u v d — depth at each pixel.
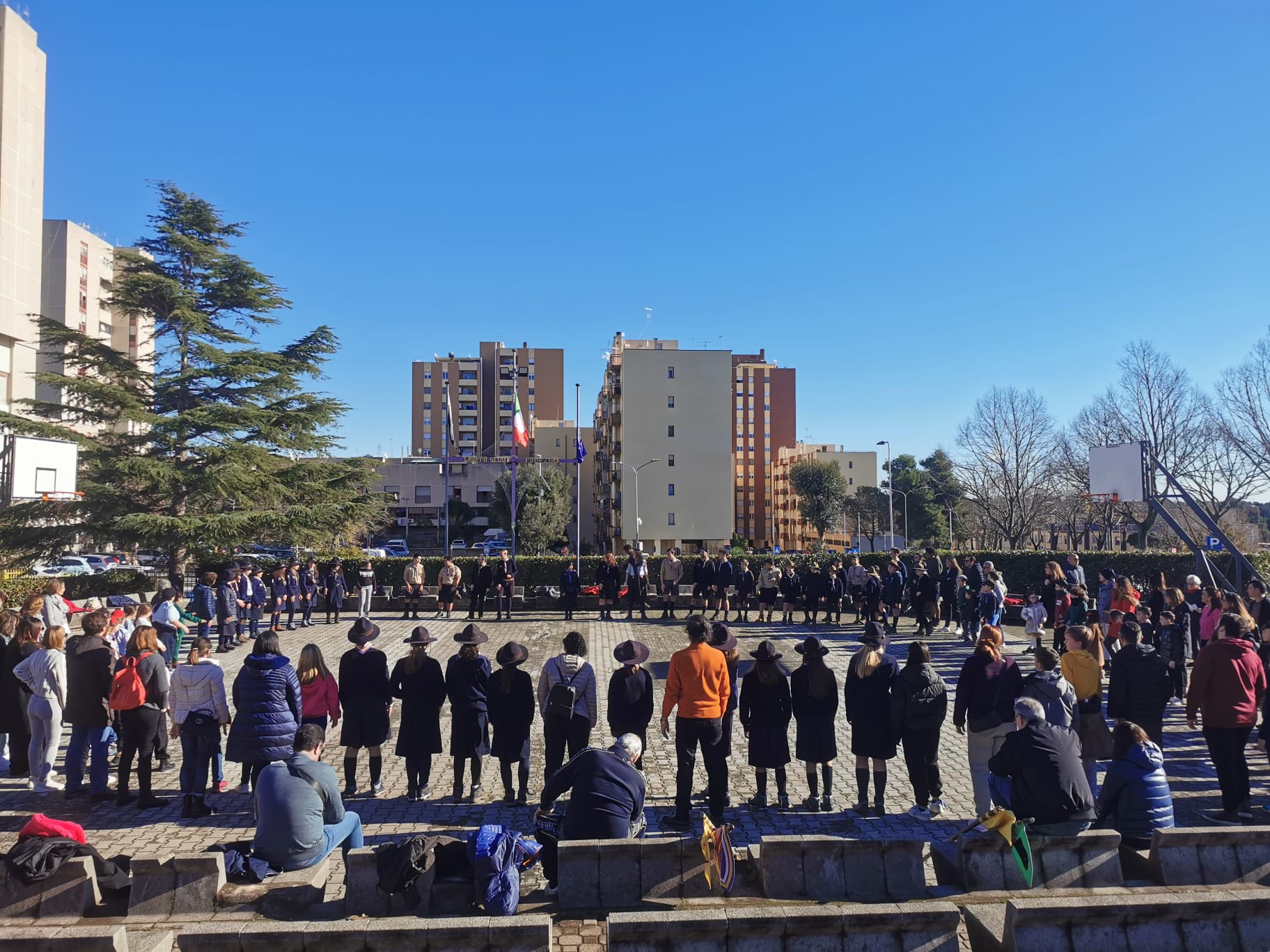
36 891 5.19
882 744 7.77
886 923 4.72
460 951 4.51
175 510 29.88
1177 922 4.86
